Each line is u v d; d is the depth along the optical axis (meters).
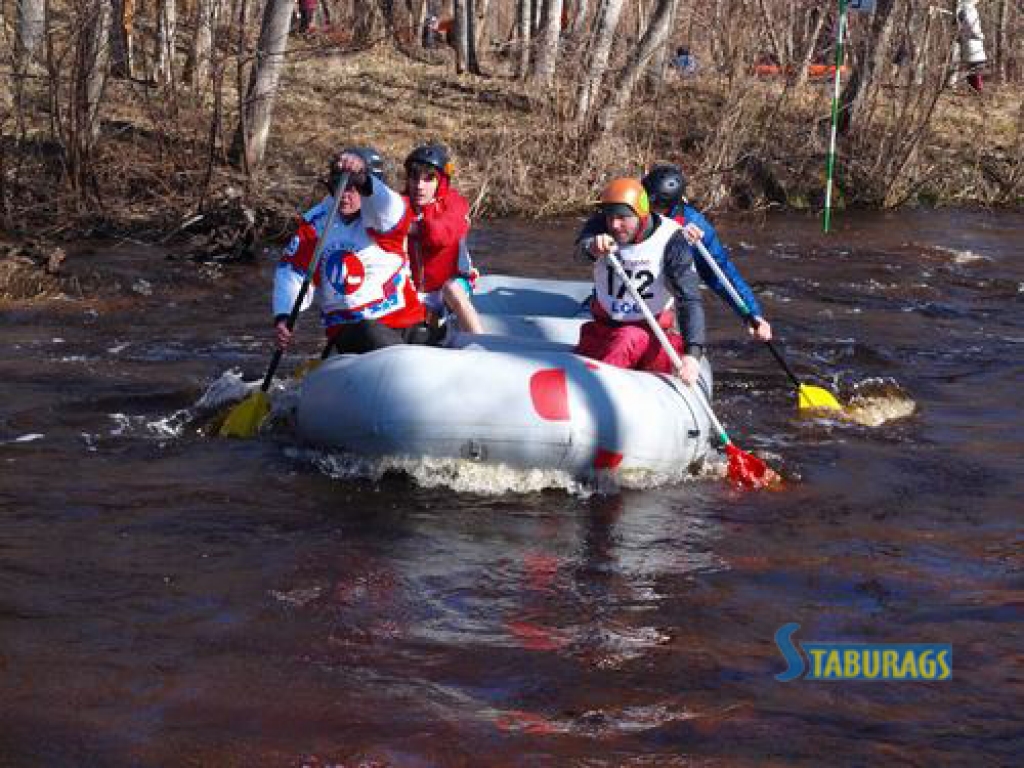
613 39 17.56
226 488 5.89
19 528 5.34
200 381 7.78
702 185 16.28
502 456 5.95
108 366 8.09
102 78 13.66
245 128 13.83
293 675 4.14
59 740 3.70
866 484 6.34
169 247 12.12
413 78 19.55
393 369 6.04
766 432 7.22
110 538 5.26
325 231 6.32
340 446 6.14
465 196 15.08
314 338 9.18
